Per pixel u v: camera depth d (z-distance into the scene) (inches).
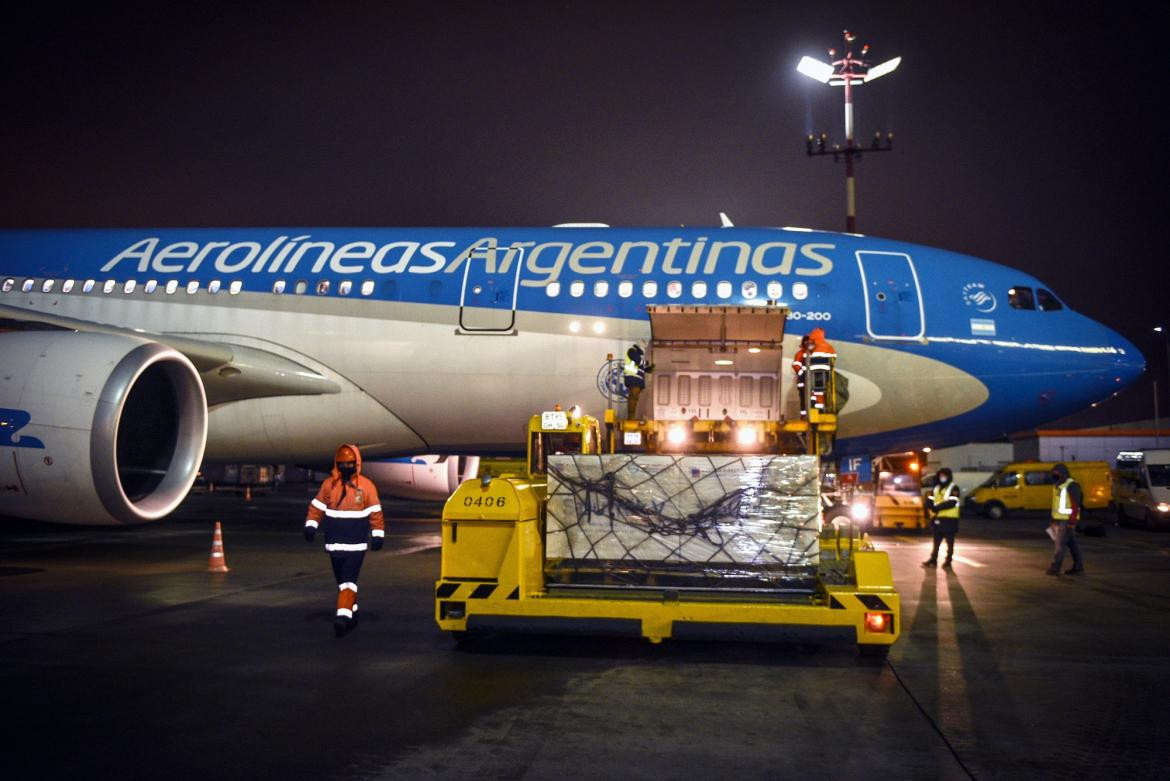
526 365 516.4
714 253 525.0
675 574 271.4
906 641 269.9
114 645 253.6
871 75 1310.3
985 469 1823.3
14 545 551.5
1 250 577.9
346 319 531.5
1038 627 293.9
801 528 267.6
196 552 508.1
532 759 161.8
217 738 171.9
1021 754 165.9
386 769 155.9
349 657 241.9
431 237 551.5
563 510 275.1
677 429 312.7
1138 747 170.2
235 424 547.8
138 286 551.2
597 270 523.2
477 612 247.6
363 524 278.2
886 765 159.6
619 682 218.2
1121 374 521.3
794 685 216.4
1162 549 613.3
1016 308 525.0
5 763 157.2
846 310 507.8
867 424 523.2
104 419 380.2
